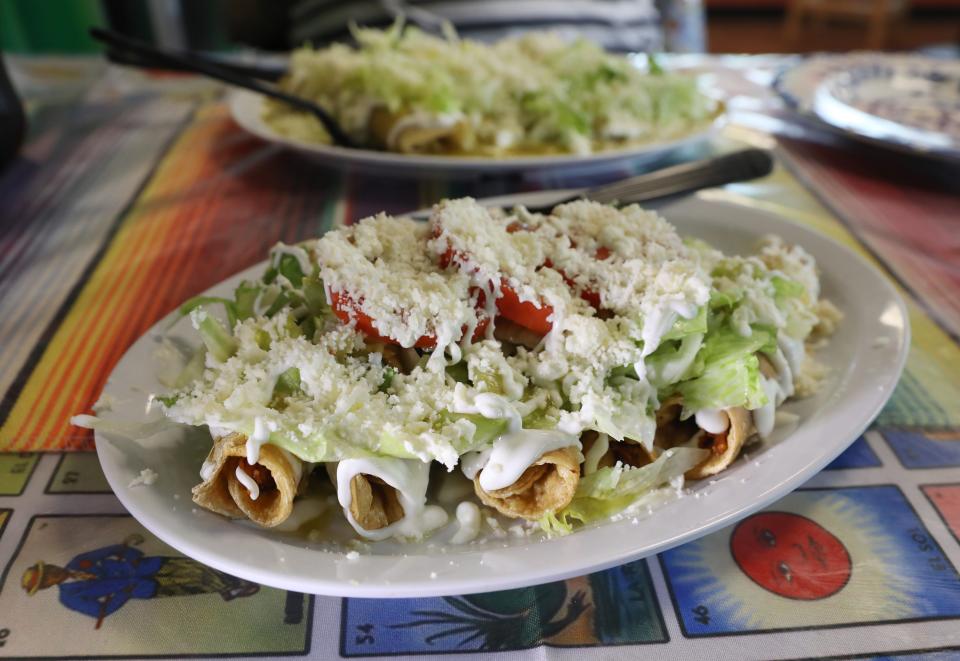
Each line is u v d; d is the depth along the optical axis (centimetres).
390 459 26
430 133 55
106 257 44
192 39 116
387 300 28
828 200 52
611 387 29
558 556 24
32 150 60
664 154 59
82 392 33
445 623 24
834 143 62
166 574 26
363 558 24
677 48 113
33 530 27
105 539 27
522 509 27
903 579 26
